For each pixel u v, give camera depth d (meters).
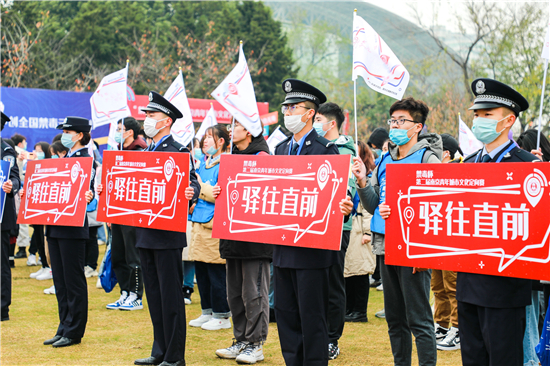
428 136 4.16
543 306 4.57
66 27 36.59
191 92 31.28
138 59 34.25
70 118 5.54
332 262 3.86
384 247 3.97
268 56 37.88
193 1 40.59
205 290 6.04
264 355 4.94
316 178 3.77
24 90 13.56
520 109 3.40
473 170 3.33
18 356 4.73
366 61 4.23
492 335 3.19
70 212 5.05
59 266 5.19
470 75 29.31
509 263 3.15
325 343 3.81
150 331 5.66
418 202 3.56
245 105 4.53
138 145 6.69
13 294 7.32
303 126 4.01
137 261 6.68
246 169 4.12
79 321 5.12
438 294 5.38
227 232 4.14
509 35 26.05
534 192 3.10
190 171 4.59
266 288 4.83
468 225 3.33
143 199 4.60
